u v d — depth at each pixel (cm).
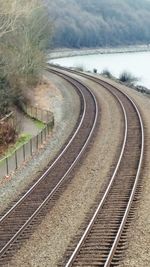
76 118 4503
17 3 4466
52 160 3234
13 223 2233
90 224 2061
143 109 4769
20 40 5197
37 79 6100
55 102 5431
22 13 4684
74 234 2042
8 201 2556
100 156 3209
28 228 2158
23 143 3712
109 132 3859
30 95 5456
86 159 3167
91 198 2462
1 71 4259
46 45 6406
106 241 1933
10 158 3369
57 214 2294
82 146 3478
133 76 8625
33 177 2939
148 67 11944
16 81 4778
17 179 2917
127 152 3228
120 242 1919
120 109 4775
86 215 2242
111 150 3328
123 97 5481
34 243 1998
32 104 5125
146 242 1889
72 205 2394
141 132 3734
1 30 4362
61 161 3159
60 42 18425
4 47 4791
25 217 2294
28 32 5309
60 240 2000
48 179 2828
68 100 5522
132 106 4897
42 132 3784
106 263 1717
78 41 19125
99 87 6306
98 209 2238
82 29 19562
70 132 3988
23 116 4594
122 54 17938
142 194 2431
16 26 4881
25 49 5228
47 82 6475
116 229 2039
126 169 2867
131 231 2005
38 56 5788
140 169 2808
